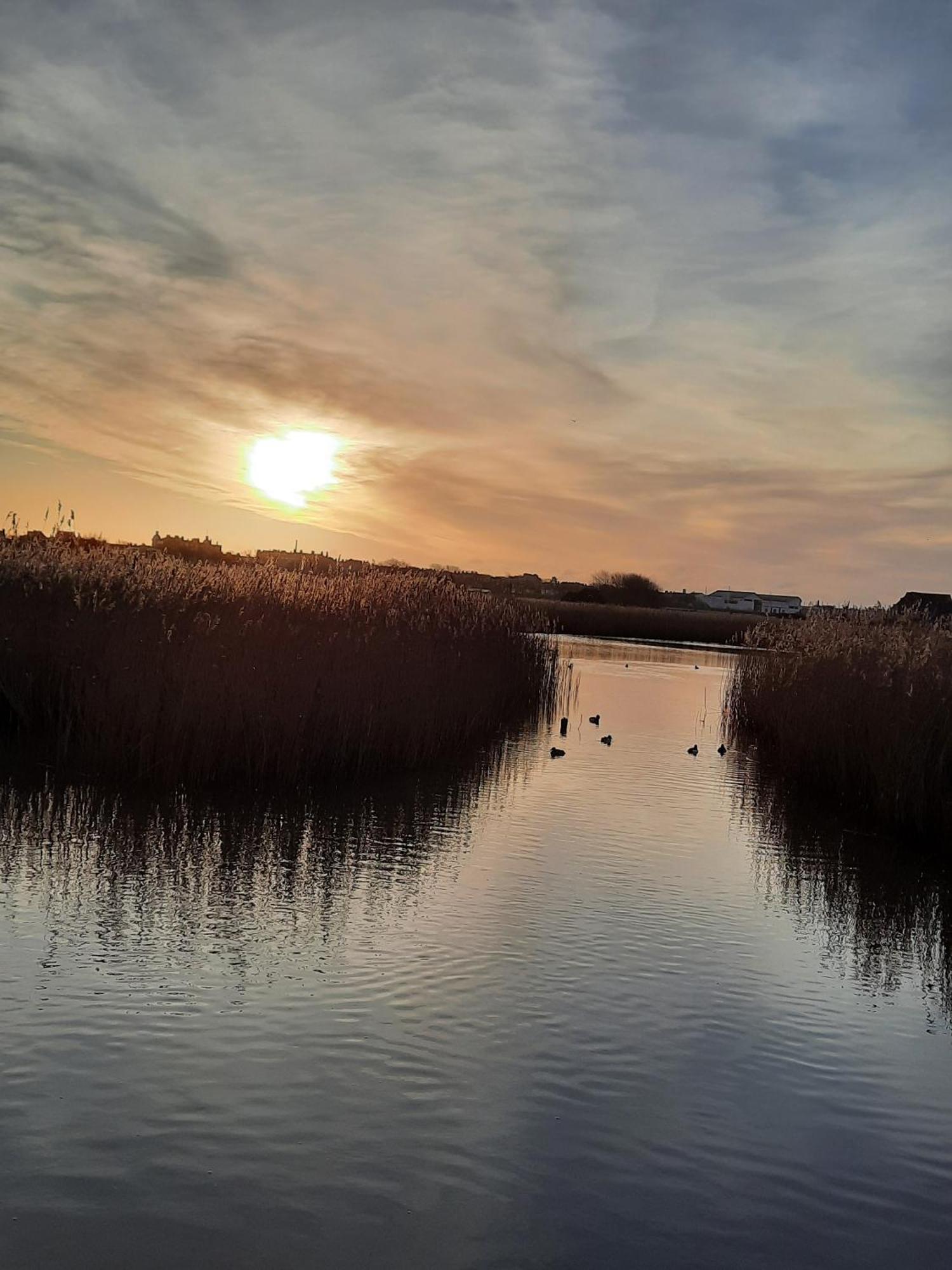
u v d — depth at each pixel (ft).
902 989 22.45
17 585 42.93
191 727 37.27
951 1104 17.39
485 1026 19.01
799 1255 13.20
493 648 61.41
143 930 22.58
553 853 31.63
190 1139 14.67
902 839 36.96
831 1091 17.57
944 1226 13.98
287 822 33.17
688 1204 14.11
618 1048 18.57
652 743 58.95
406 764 44.75
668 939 24.49
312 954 21.88
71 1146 14.32
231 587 46.93
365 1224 13.14
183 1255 12.34
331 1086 16.39
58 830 30.07
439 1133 15.33
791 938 25.38
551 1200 13.96
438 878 28.07
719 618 214.90
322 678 41.29
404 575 68.74
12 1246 12.27
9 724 41.60
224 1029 18.07
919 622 55.31
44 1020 17.90
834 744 44.32
